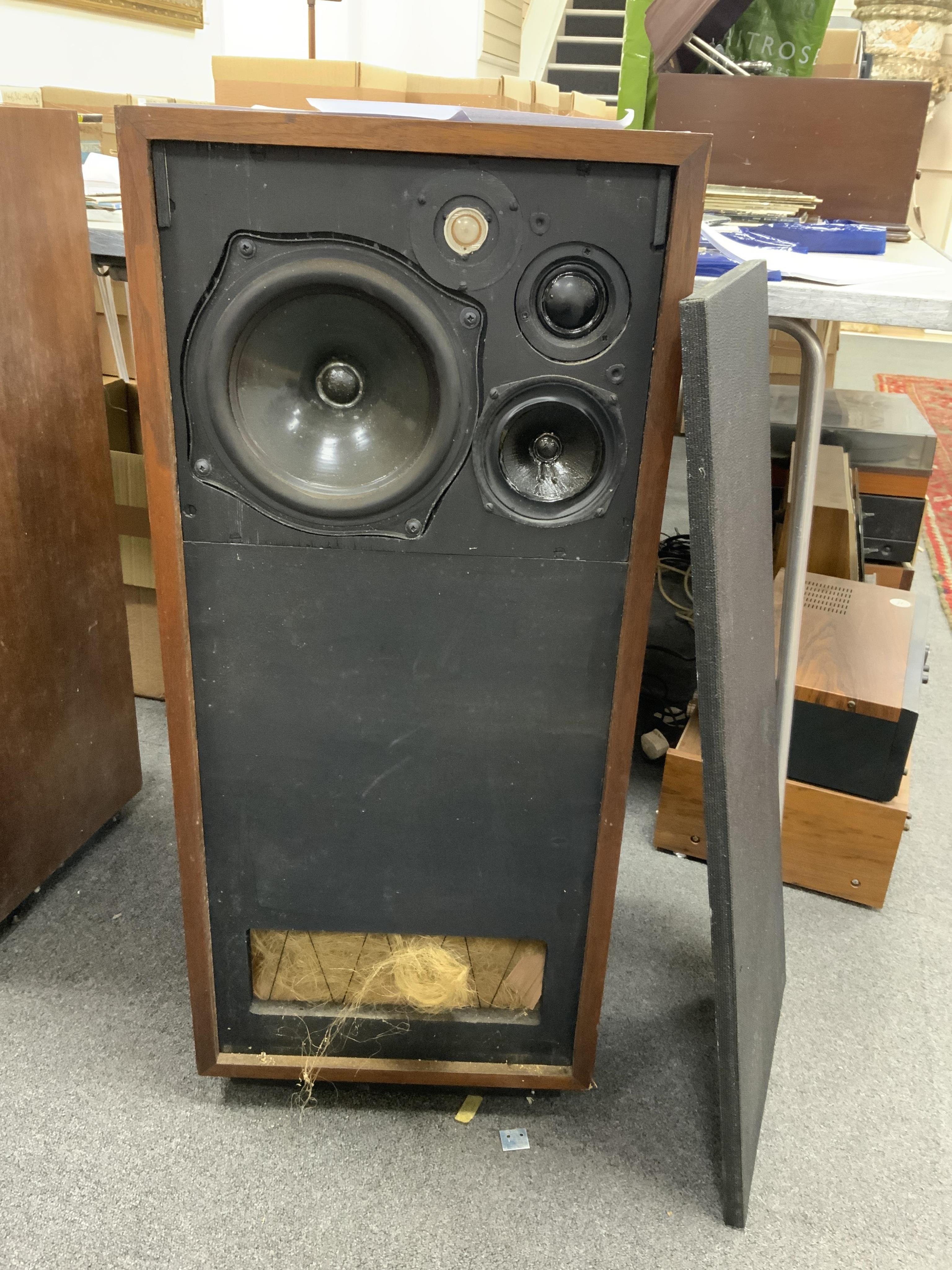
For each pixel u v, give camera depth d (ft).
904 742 4.33
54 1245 2.96
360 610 2.75
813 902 4.68
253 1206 3.12
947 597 8.02
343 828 3.03
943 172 17.04
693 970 4.20
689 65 5.46
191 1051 3.67
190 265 2.40
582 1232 3.10
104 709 4.64
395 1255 2.99
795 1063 3.76
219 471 2.60
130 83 9.94
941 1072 3.76
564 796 2.98
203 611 2.76
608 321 2.46
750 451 2.82
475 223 2.35
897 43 15.25
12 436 3.78
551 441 2.62
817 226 4.43
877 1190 3.28
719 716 2.55
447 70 14.84
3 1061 3.59
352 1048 3.42
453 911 3.16
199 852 3.05
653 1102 3.58
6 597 3.86
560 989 3.28
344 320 2.49
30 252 3.73
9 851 4.07
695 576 2.47
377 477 2.60
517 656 2.80
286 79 5.86
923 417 6.80
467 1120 3.46
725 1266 3.01
